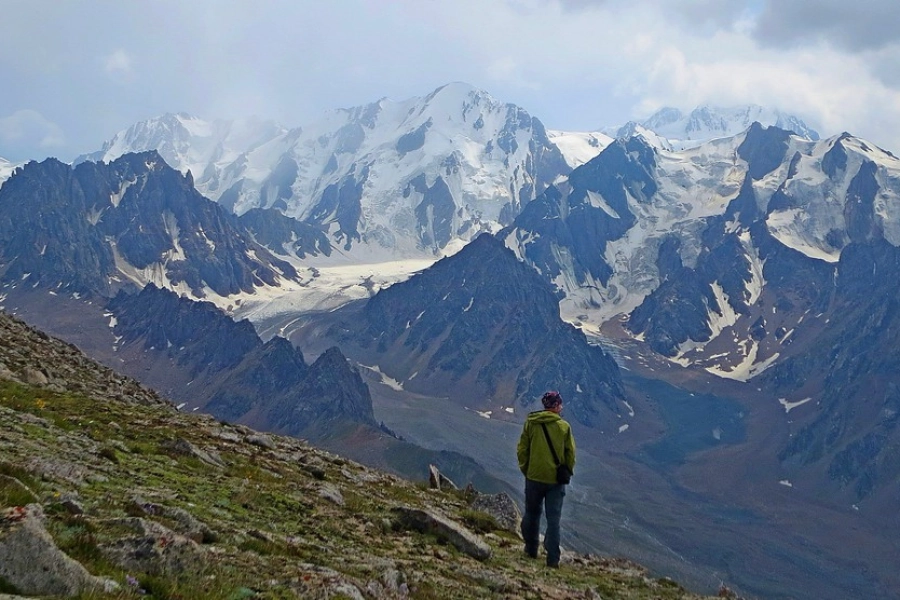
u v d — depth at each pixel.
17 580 10.03
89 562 11.94
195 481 23.33
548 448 24.42
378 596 15.55
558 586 22.19
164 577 12.56
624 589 24.14
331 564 17.22
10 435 21.56
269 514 21.91
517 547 27.23
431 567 20.77
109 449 23.22
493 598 18.98
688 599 24.94
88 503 16.03
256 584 13.55
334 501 26.52
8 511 10.92
